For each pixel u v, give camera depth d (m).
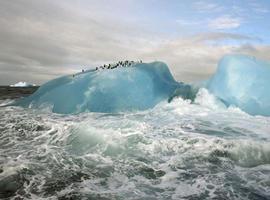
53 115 13.20
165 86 16.17
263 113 12.51
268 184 5.89
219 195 5.43
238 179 6.14
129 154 7.46
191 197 5.35
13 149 8.00
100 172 6.41
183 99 14.87
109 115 13.02
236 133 9.28
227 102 13.67
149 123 10.79
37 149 7.95
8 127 10.57
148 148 7.82
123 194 5.43
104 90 14.97
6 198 5.13
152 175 6.34
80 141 8.48
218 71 15.43
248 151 7.42
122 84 15.28
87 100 14.66
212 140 8.00
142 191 5.58
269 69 14.35
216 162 7.06
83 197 5.23
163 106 14.48
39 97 16.41
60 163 6.81
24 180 5.82
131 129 9.16
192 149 7.74
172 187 5.77
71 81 16.53
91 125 9.88
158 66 17.78
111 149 7.73
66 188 5.57
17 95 26.00
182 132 9.27
